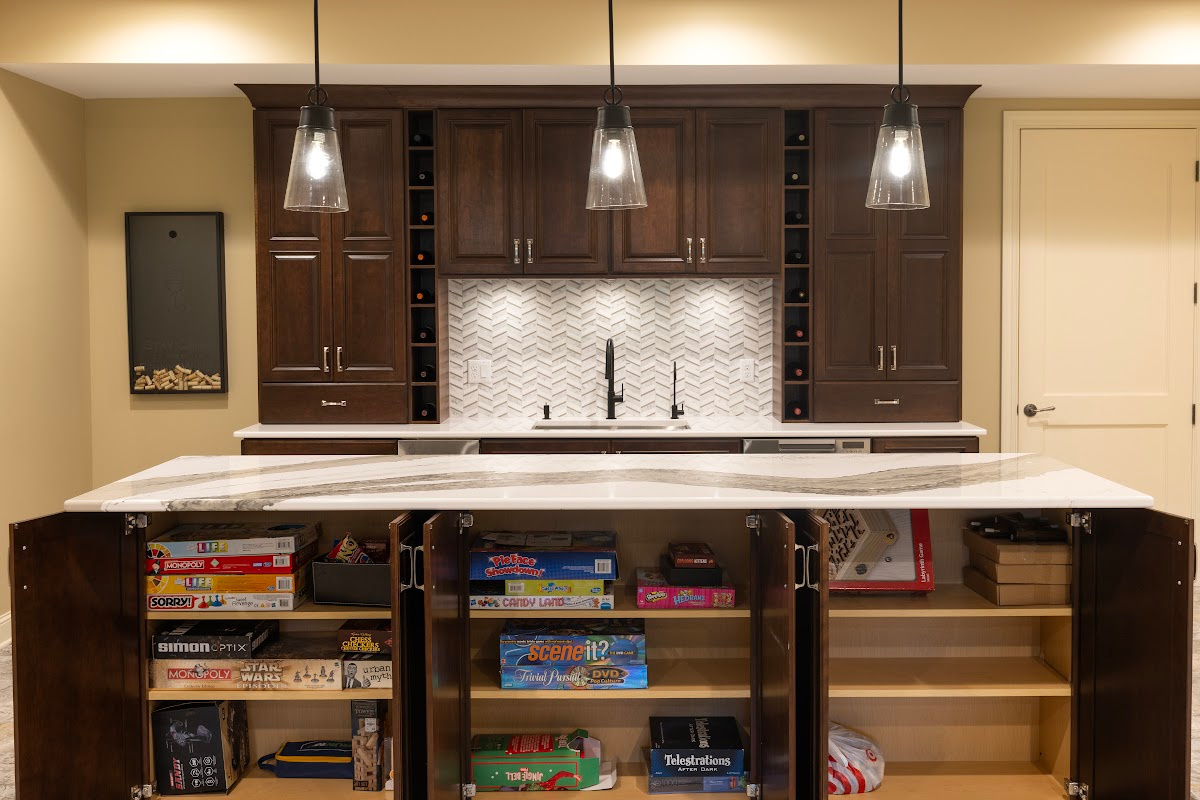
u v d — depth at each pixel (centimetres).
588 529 303
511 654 279
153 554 273
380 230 498
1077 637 279
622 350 542
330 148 276
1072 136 525
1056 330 533
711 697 280
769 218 498
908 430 482
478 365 541
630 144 275
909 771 295
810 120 496
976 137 525
